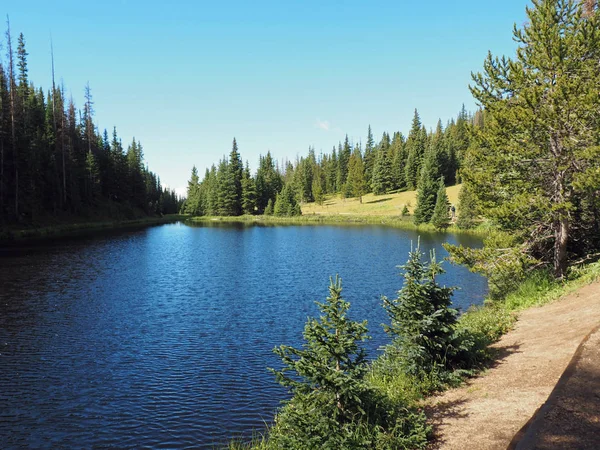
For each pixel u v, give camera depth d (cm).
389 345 1114
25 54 8019
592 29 1678
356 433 711
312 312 2281
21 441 1064
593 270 1767
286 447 740
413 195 11519
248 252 4881
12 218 6016
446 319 1056
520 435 597
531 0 1995
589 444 549
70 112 9756
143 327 2002
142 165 14925
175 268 3750
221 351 1689
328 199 15112
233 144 13125
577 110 1634
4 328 1959
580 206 1998
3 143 5984
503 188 2042
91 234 6581
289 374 1455
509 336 1361
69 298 2545
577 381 749
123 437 1079
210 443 1048
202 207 14762
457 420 812
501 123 1886
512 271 1984
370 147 14675
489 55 2012
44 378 1432
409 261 1072
